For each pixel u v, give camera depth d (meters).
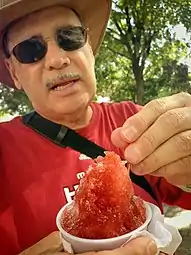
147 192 0.31
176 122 0.21
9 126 0.35
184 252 0.71
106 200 0.19
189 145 0.21
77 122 0.34
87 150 0.31
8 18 0.32
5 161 0.33
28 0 0.31
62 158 0.33
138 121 0.20
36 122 0.34
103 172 0.20
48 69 0.31
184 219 0.87
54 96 0.32
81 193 0.20
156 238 0.20
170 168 0.21
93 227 0.19
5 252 0.31
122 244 0.19
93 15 0.39
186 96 0.23
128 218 0.20
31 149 0.33
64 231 0.20
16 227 0.31
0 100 1.19
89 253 0.19
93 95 0.34
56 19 0.32
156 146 0.20
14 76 0.36
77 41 0.32
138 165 0.20
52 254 0.20
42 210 0.31
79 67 0.32
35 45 0.32
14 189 0.32
